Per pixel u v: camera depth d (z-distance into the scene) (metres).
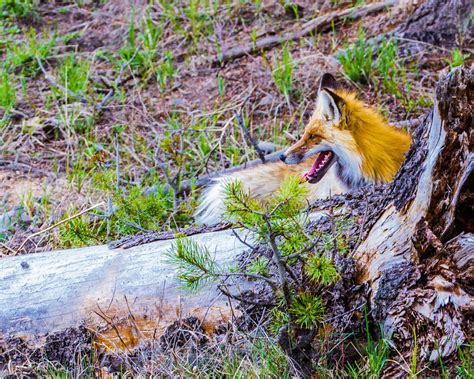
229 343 6.34
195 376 6.14
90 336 6.58
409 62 12.82
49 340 6.59
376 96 12.09
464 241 5.64
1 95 12.91
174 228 9.52
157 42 14.52
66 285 6.81
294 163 9.54
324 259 5.77
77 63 14.12
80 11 16.03
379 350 5.86
